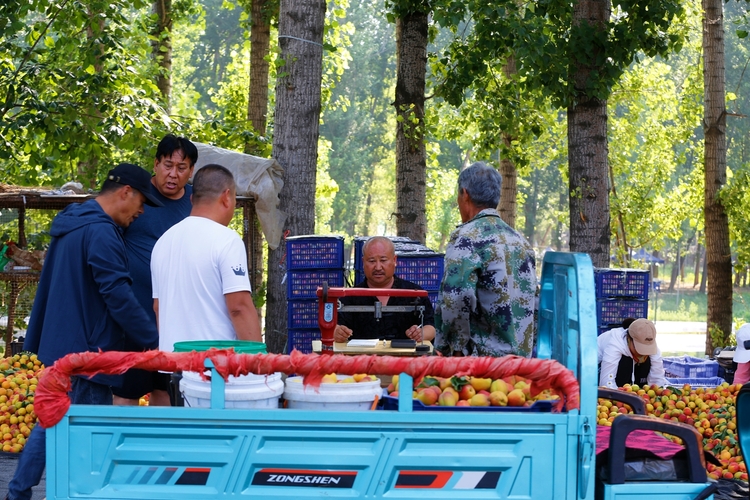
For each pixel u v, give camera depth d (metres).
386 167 64.44
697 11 20.03
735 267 16.16
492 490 2.88
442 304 4.61
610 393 4.08
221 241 4.16
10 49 12.02
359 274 8.80
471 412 2.90
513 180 18.58
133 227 4.92
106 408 2.87
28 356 7.43
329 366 2.89
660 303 58.91
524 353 4.64
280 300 9.94
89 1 12.38
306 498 2.87
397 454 2.86
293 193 9.77
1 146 12.30
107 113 12.16
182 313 4.14
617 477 3.01
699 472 3.06
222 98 21.22
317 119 9.79
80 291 4.21
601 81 11.07
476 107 18.31
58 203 9.89
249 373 2.96
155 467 2.88
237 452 2.86
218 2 62.28
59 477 2.87
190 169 5.05
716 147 15.88
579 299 3.01
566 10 11.36
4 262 9.42
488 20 11.69
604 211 11.23
